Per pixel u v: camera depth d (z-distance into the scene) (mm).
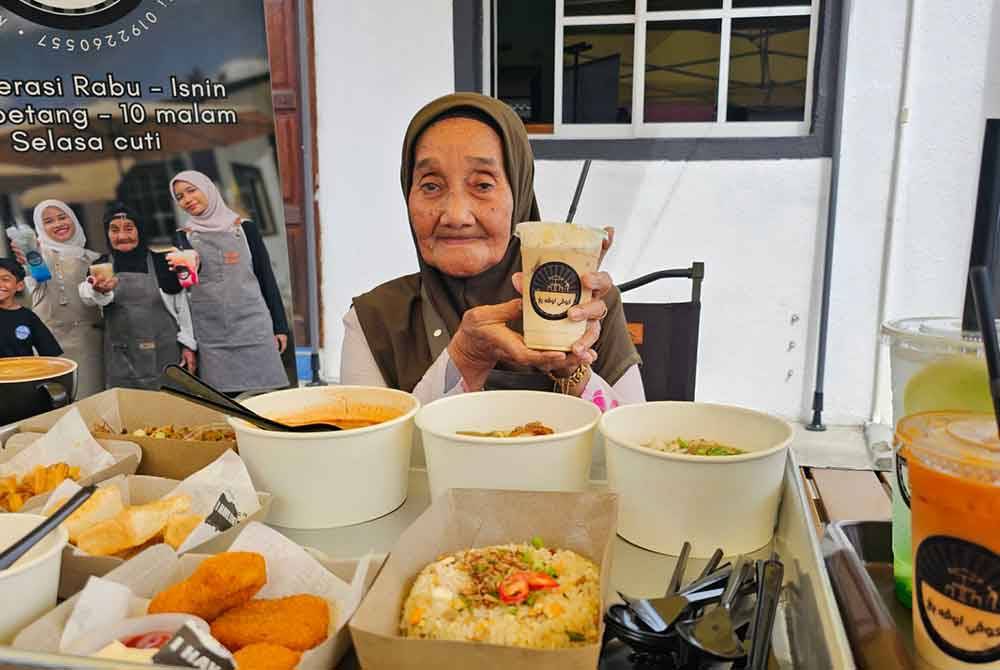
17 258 1537
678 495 925
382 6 3070
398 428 1078
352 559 859
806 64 3045
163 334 1648
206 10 1577
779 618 795
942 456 600
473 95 1708
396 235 3318
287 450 1016
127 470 1117
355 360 1850
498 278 1776
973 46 2771
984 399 693
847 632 733
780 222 3051
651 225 3146
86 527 918
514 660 625
